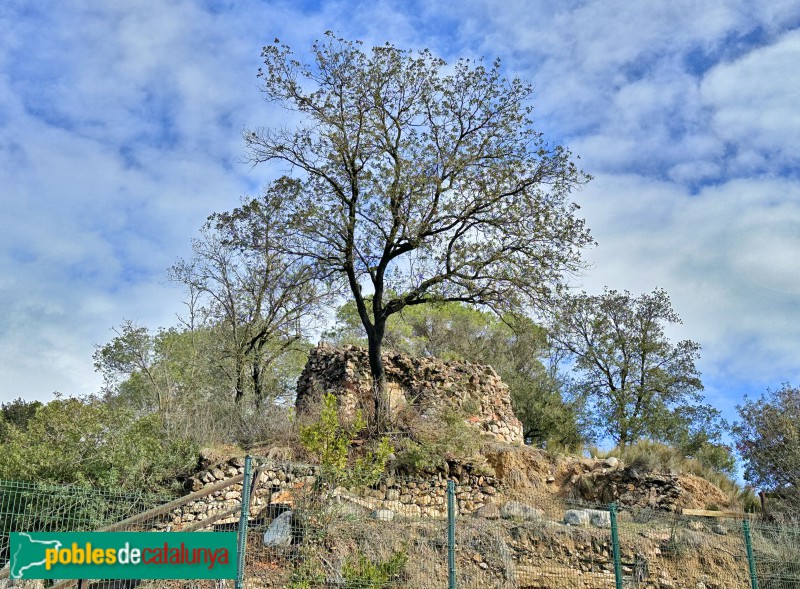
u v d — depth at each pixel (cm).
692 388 3950
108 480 1734
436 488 2136
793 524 2081
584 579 1688
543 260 2516
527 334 3866
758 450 2698
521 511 1955
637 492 2328
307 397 2478
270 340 3362
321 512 1526
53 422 1812
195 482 1870
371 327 2500
